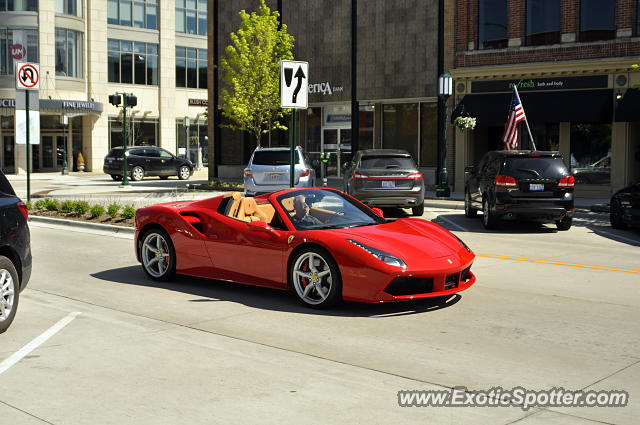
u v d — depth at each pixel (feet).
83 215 54.39
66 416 14.30
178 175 126.21
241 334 20.98
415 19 90.27
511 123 71.61
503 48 82.74
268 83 96.02
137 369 17.46
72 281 29.73
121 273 31.65
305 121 104.78
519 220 57.47
